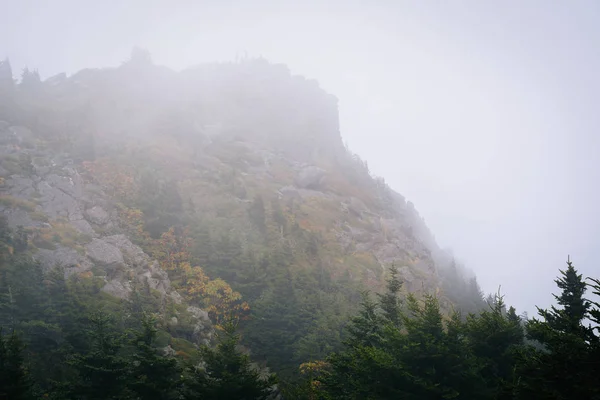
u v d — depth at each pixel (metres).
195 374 22.19
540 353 18.92
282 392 29.11
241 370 22.61
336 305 50.28
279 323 44.56
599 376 16.25
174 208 63.50
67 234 46.94
